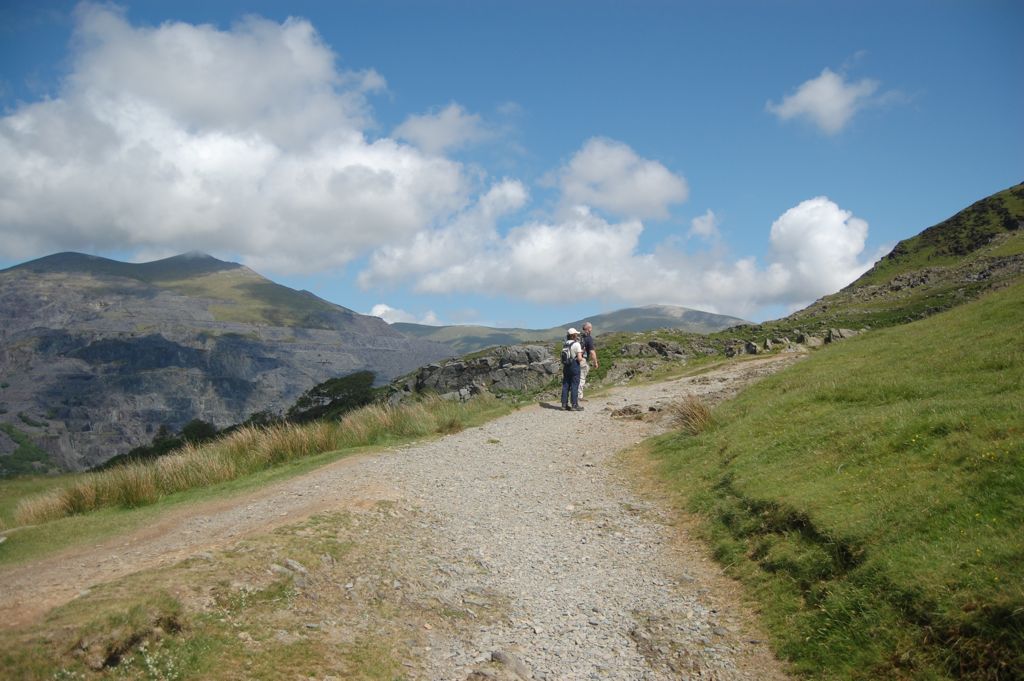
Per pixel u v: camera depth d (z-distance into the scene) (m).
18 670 4.89
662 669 6.42
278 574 7.01
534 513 11.55
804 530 8.20
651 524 10.79
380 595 7.26
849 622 6.34
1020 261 78.25
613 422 19.11
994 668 5.07
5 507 20.20
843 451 9.95
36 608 5.88
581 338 24.44
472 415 22.20
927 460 8.43
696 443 14.27
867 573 6.71
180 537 9.91
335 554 7.95
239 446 17.83
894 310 67.50
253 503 12.06
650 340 40.03
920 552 6.52
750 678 6.22
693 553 9.40
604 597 8.13
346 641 6.20
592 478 13.79
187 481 15.63
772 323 68.69
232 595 6.36
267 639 5.88
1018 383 10.37
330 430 18.62
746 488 10.19
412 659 6.21
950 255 109.50
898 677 5.49
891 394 12.27
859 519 7.61
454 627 7.02
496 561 9.11
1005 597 5.38
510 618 7.45
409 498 11.54
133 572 7.19
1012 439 7.82
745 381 22.17
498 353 38.88
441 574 8.25
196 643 5.54
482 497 12.29
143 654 5.28
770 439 12.06
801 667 6.17
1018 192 119.94
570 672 6.31
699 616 7.55
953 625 5.51
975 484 7.23
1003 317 16.09
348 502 10.62
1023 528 6.16
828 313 77.19
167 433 64.38
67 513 14.18
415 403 22.81
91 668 5.05
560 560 9.35
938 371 12.95
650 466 13.99
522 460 15.36
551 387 32.97
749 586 7.95
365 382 56.38
